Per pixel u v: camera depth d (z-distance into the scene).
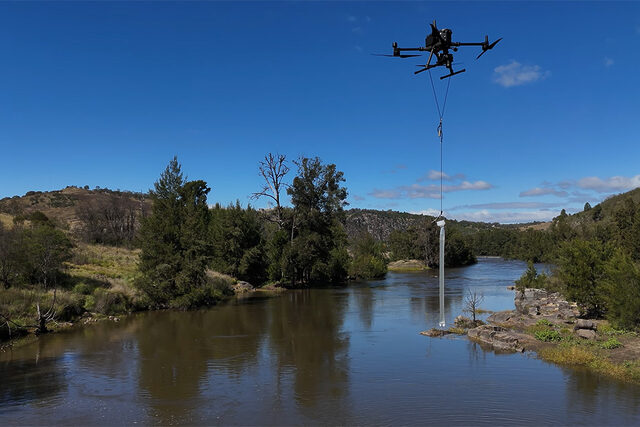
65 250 32.31
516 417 12.13
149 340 22.80
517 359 18.16
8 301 25.00
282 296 44.34
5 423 12.08
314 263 54.72
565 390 14.26
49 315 25.50
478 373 16.31
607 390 14.20
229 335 24.12
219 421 12.19
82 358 19.12
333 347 20.97
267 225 62.47
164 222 35.69
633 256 48.44
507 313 27.47
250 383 15.55
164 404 13.52
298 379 15.98
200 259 36.00
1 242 28.70
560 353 17.91
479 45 8.55
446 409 12.81
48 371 17.14
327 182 56.56
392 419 12.17
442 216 17.91
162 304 34.88
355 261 68.38
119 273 40.50
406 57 8.98
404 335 23.53
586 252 25.75
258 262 54.03
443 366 17.38
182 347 21.19
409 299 40.12
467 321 25.64
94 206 76.75
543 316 26.91
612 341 18.78
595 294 25.12
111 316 29.94
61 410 13.05
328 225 57.47
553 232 98.38
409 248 106.31
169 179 37.81
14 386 15.34
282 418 12.37
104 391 14.77
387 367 17.39
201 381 15.82
